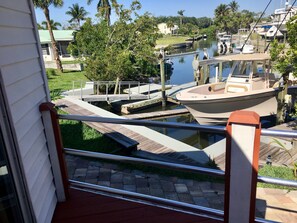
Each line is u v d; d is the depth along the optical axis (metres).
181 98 7.48
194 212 1.86
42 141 1.83
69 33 23.84
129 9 13.35
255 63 7.55
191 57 28.33
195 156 4.63
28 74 1.65
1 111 1.34
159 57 12.37
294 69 6.00
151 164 1.64
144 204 2.00
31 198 1.56
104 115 7.29
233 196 1.47
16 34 1.52
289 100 7.68
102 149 4.73
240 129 1.32
